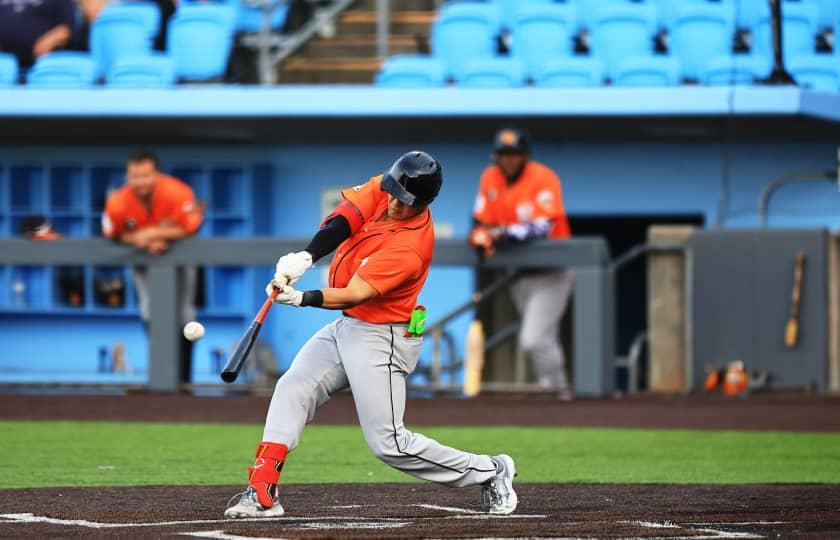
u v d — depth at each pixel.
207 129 58.31
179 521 20.69
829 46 58.69
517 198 44.72
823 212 57.34
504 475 21.77
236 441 35.09
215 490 25.53
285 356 59.88
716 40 56.47
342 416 41.44
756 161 58.16
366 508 22.75
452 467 21.27
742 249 48.06
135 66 57.66
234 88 55.81
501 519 21.17
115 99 56.16
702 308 48.22
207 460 31.17
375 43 61.72
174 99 56.00
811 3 58.09
